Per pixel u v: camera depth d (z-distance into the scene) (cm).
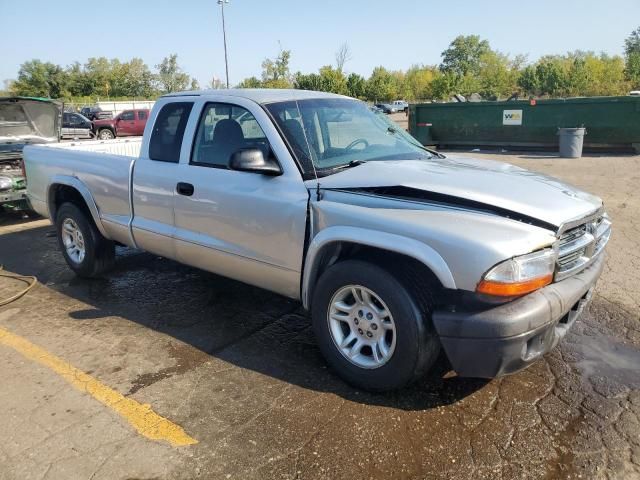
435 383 344
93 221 529
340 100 440
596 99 1512
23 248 680
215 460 275
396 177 330
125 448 285
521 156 1574
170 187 426
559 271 300
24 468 271
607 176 1162
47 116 891
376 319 319
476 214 294
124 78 8444
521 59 9100
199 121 415
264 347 397
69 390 341
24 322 446
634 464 271
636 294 489
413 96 8412
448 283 281
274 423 304
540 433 294
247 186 373
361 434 294
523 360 287
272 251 366
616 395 330
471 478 262
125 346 401
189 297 497
